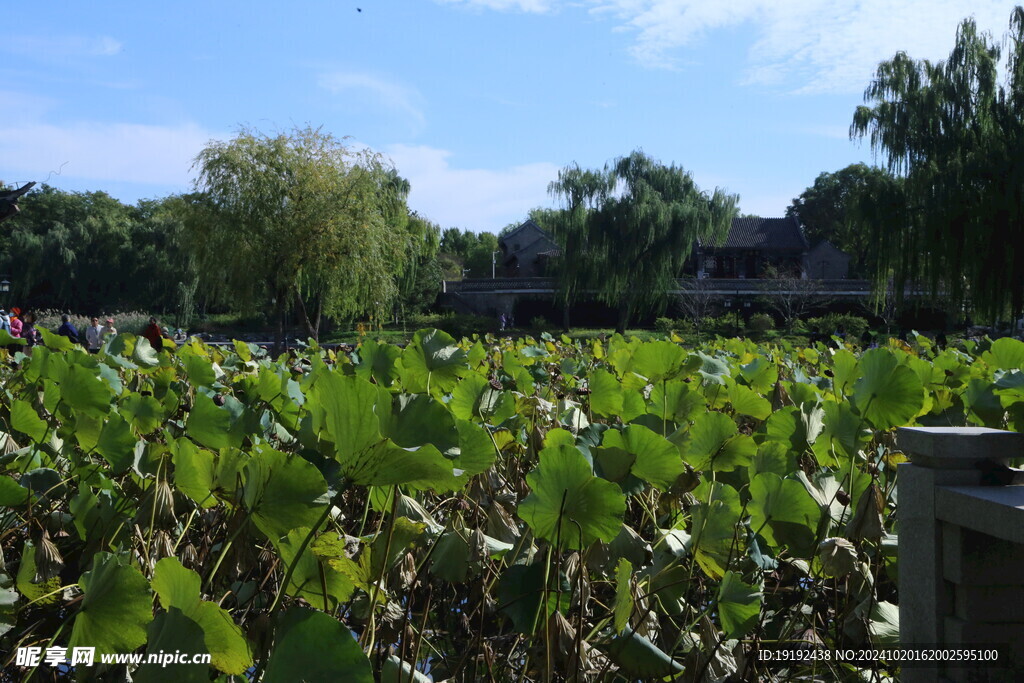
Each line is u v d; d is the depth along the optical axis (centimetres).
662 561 183
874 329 4331
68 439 228
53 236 5547
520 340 814
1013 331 2525
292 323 5081
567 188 3841
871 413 218
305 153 2634
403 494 182
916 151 2612
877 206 2639
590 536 154
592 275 3869
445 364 270
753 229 6056
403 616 156
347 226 2608
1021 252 2430
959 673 151
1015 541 137
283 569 179
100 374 294
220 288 2689
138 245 5653
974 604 153
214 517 199
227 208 2552
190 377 330
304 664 110
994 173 2448
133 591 116
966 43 2608
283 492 133
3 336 375
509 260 6944
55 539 185
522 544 185
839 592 205
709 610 167
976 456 158
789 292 4512
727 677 160
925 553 160
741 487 231
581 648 149
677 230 3841
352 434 132
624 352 366
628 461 192
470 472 160
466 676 176
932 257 2512
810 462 283
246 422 221
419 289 5128
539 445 242
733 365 455
